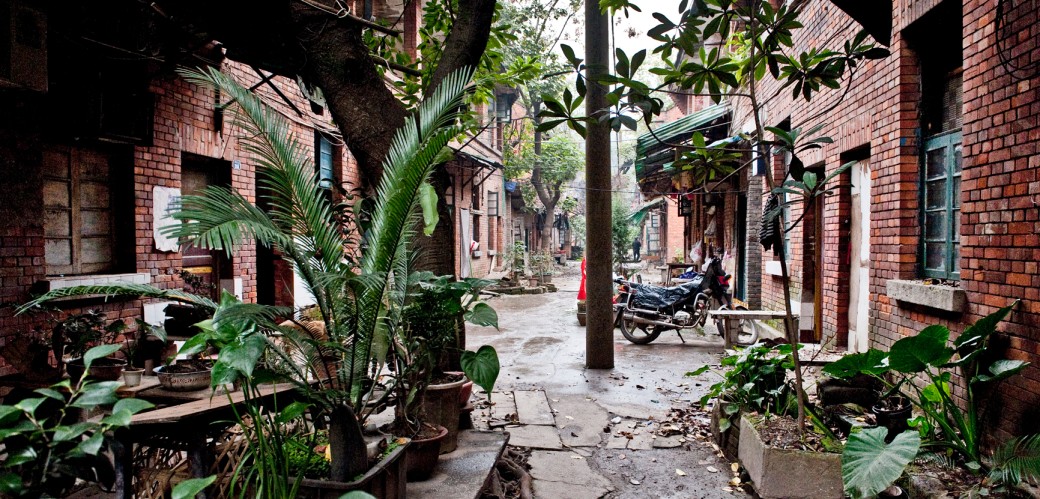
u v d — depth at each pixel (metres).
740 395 4.54
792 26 3.99
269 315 2.67
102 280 5.36
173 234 2.27
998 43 3.47
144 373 3.65
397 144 3.25
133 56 5.30
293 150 3.09
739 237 12.14
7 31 4.05
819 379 5.40
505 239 26.39
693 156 4.50
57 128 4.95
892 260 5.21
